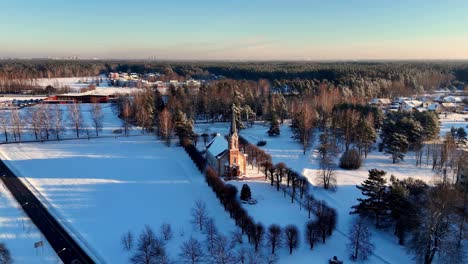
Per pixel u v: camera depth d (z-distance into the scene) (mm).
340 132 140000
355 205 85875
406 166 115688
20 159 122000
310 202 83562
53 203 87438
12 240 70625
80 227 76500
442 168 110688
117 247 69250
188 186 98375
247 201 86812
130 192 94562
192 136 141500
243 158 105688
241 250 66375
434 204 61656
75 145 141125
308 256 66188
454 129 141750
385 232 74188
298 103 185500
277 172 97438
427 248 60938
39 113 156000
